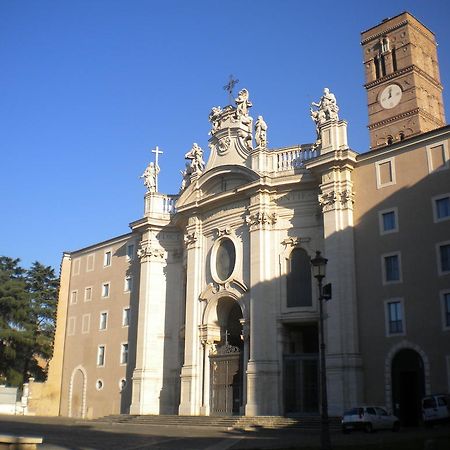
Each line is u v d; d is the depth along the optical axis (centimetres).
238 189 4494
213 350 4588
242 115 4866
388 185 3838
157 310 5234
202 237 4869
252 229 4381
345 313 3784
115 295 5916
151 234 5378
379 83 6369
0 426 3828
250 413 3994
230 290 4469
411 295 3581
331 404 3681
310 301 4109
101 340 5912
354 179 4025
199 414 4472
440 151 3641
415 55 6228
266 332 4150
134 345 5503
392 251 3722
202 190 4931
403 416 3481
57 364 6297
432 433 2780
